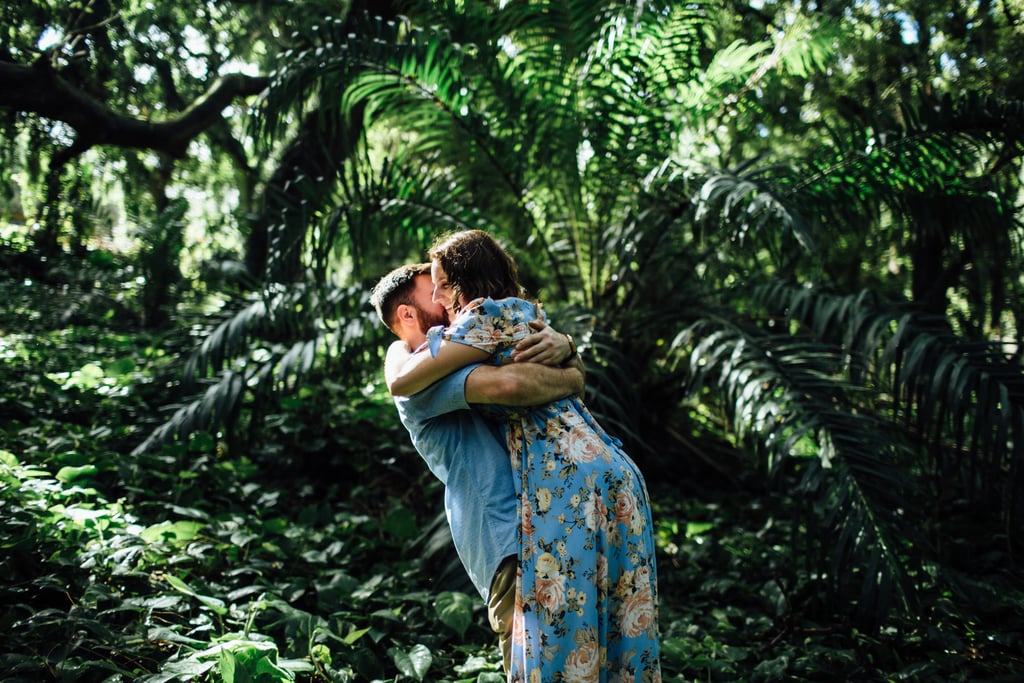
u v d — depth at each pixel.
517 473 1.71
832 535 2.95
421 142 4.34
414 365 1.74
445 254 1.87
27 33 4.39
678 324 4.48
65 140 5.17
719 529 4.11
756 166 4.37
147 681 1.82
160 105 5.68
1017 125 3.43
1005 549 3.68
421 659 2.26
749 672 2.58
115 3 4.70
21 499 2.50
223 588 2.64
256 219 6.67
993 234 3.95
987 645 2.83
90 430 3.74
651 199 4.15
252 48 5.87
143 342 5.94
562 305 4.21
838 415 3.12
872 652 2.81
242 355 3.96
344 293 4.02
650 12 3.73
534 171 4.34
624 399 3.72
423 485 4.13
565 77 4.06
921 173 3.78
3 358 4.46
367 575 3.09
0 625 2.05
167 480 3.47
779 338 3.62
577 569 1.61
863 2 4.92
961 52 4.56
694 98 4.37
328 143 5.58
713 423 5.62
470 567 1.76
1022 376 2.97
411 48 3.81
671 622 2.96
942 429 3.14
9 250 6.34
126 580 2.49
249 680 1.85
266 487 3.91
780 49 4.25
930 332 3.26
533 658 1.59
